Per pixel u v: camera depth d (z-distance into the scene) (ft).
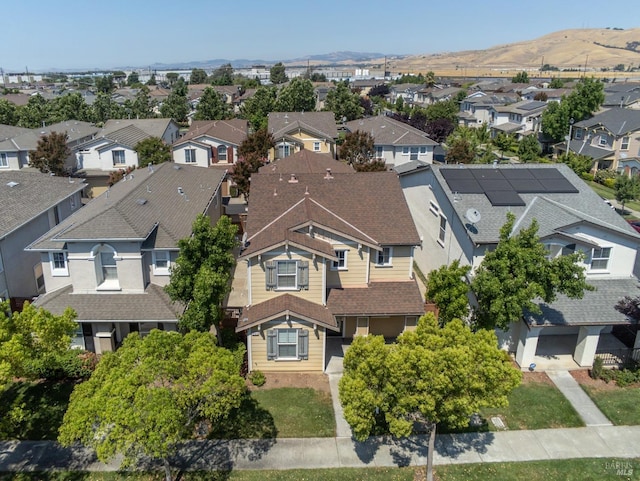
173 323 80.79
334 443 63.10
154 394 46.11
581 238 81.51
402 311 79.30
